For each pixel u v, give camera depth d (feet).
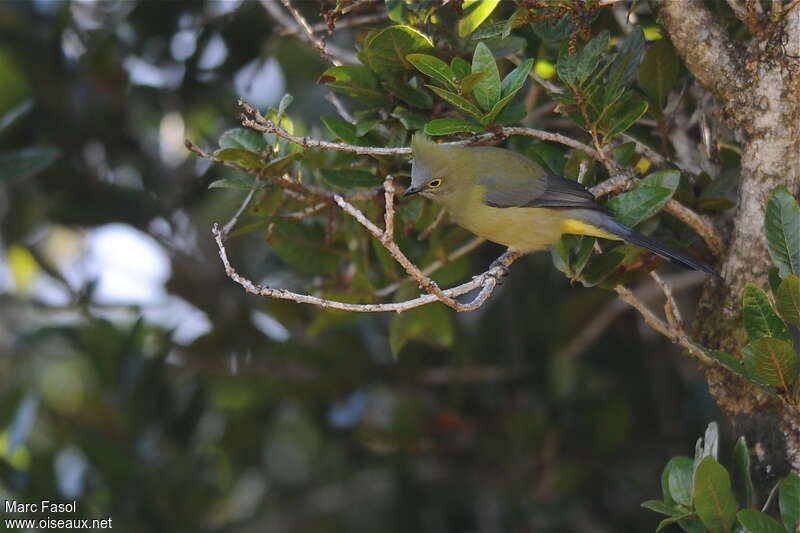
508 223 28.68
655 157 27.76
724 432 38.19
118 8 41.06
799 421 24.06
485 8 25.04
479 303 23.82
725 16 28.12
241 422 42.75
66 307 43.80
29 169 36.86
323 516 43.47
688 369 40.88
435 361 42.73
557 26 26.04
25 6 41.29
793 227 22.93
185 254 43.50
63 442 39.78
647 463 39.78
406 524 42.01
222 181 27.25
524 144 31.40
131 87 41.83
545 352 40.40
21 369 47.14
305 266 33.53
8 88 40.83
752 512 21.72
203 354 41.96
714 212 27.55
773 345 21.83
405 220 30.53
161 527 38.70
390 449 41.45
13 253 47.19
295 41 44.19
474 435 40.93
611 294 39.65
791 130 23.99
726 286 25.52
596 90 25.11
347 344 41.19
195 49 41.06
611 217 26.37
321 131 39.19
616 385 40.81
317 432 42.37
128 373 39.52
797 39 23.72
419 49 25.55
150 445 39.32
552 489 39.65
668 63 27.17
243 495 47.70
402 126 28.22
